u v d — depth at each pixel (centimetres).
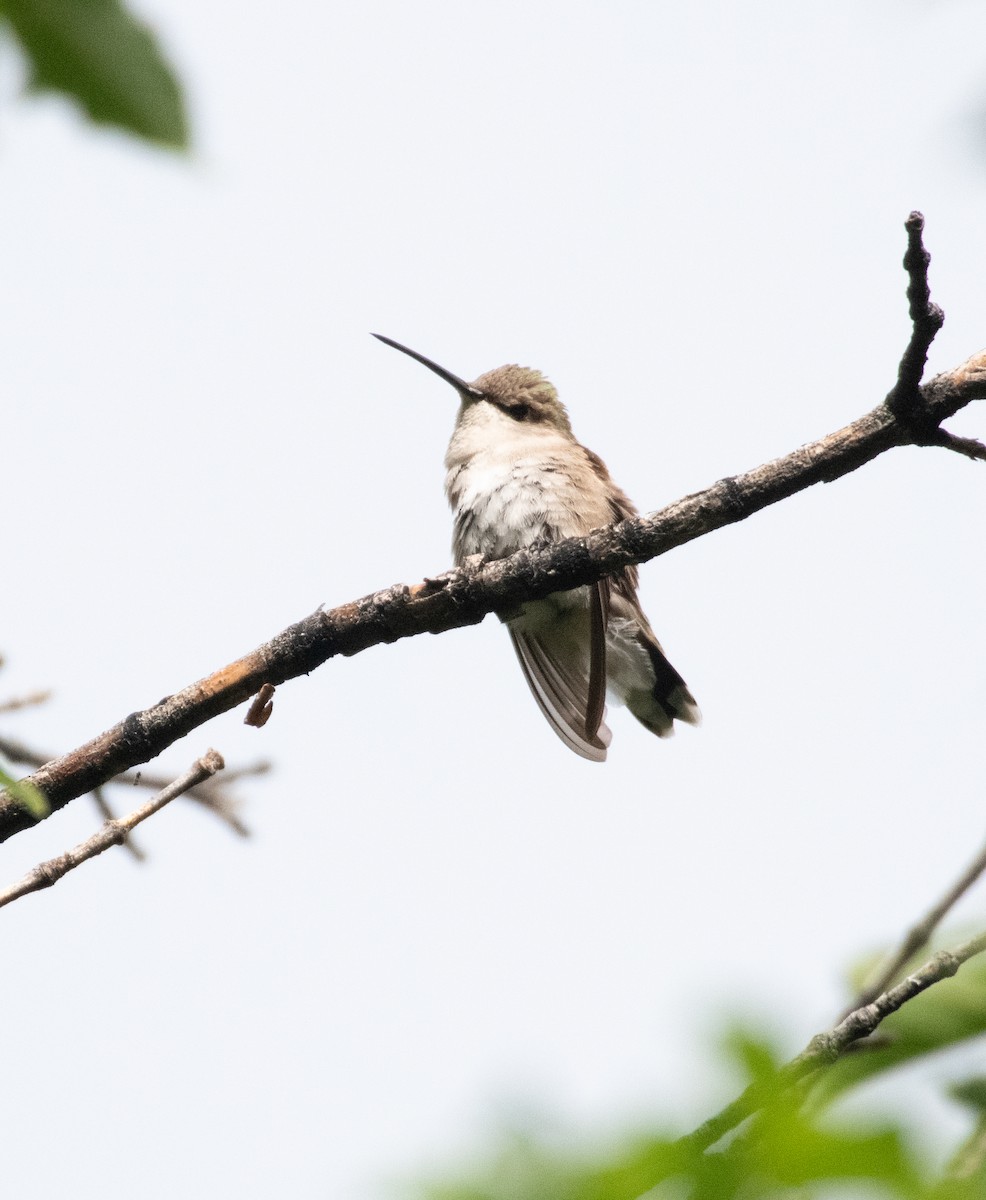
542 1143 405
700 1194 395
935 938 637
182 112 396
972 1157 412
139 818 591
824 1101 522
